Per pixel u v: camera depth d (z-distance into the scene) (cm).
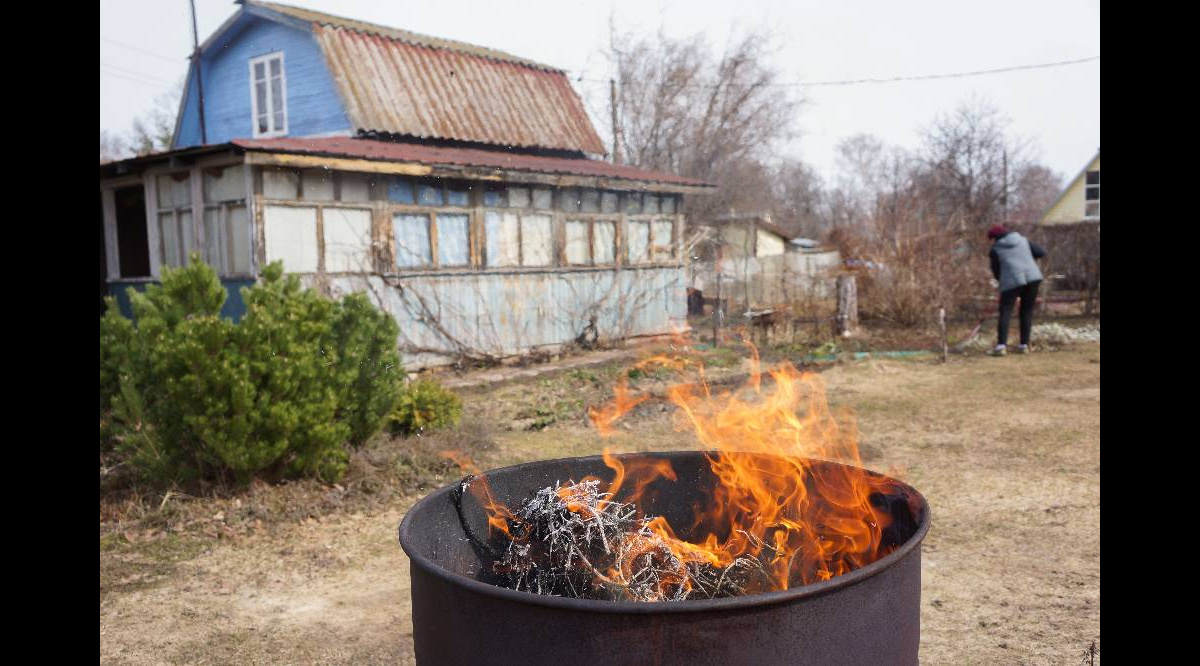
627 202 1349
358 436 611
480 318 1109
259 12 1362
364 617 379
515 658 187
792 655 181
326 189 938
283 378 523
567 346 1234
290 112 1395
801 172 4422
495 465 627
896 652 204
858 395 904
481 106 1419
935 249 1487
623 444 702
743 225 2647
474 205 1106
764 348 1274
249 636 359
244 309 888
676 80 2695
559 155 1530
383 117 1245
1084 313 1588
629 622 176
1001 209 2688
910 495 245
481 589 189
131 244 1158
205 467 539
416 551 219
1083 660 315
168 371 507
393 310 1001
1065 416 760
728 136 2756
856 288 1462
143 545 466
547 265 1212
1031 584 392
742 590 261
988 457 629
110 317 589
